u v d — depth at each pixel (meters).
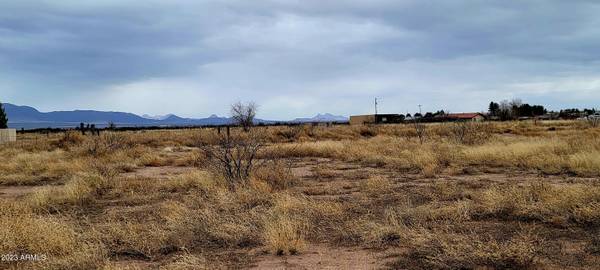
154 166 17.12
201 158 16.75
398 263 5.03
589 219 6.40
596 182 10.19
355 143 23.55
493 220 6.86
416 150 17.59
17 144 29.97
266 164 13.01
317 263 5.11
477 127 29.45
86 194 9.74
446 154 15.95
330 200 8.86
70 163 15.72
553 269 4.68
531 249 4.96
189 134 36.81
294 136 33.19
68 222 6.84
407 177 12.23
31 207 8.41
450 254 5.01
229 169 10.84
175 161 17.41
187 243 5.89
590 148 15.30
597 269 4.64
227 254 5.52
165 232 6.16
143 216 7.73
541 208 7.00
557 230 6.16
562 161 13.25
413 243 5.59
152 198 9.59
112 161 17.88
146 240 5.88
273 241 5.57
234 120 38.16
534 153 15.25
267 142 28.17
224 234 6.09
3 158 19.19
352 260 5.20
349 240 6.02
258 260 5.26
